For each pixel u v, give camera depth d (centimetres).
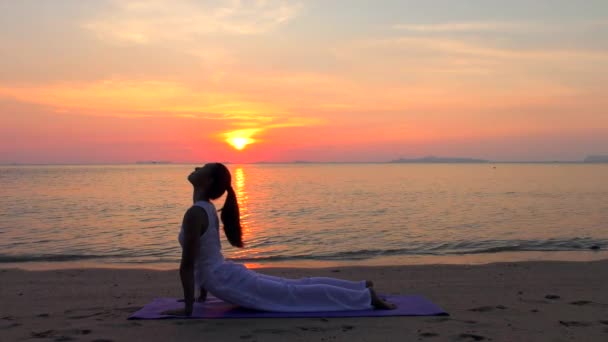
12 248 1321
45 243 1407
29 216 2147
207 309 508
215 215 500
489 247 1295
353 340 420
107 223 1886
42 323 497
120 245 1368
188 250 478
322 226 1789
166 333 440
